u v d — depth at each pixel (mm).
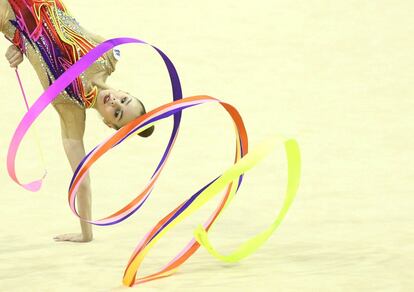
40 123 31219
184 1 49969
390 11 47688
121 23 44469
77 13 46031
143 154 27891
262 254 17250
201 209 22016
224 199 17188
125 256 17266
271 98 34344
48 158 27391
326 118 31750
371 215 20797
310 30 44469
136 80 36344
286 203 16688
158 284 14992
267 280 15133
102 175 25625
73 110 18000
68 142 18234
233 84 36156
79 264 16609
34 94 34406
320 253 17203
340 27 44844
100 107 17688
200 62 39031
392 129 30312
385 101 34000
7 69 37188
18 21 17500
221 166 26562
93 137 29875
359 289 14523
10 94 34344
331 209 21562
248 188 24094
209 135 29984
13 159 15164
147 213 21625
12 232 19625
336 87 35938
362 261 16469
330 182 24391
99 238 19047
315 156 27203
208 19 46219
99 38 18266
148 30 43594
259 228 19891
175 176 25500
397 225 19656
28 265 16609
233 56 40125
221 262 16656
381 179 24609
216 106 33500
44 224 20453
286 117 31797
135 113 17609
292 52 40906
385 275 15422
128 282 14867
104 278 15508
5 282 15391
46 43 17562
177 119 17391
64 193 23672
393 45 41906
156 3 49250
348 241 18234
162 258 17203
